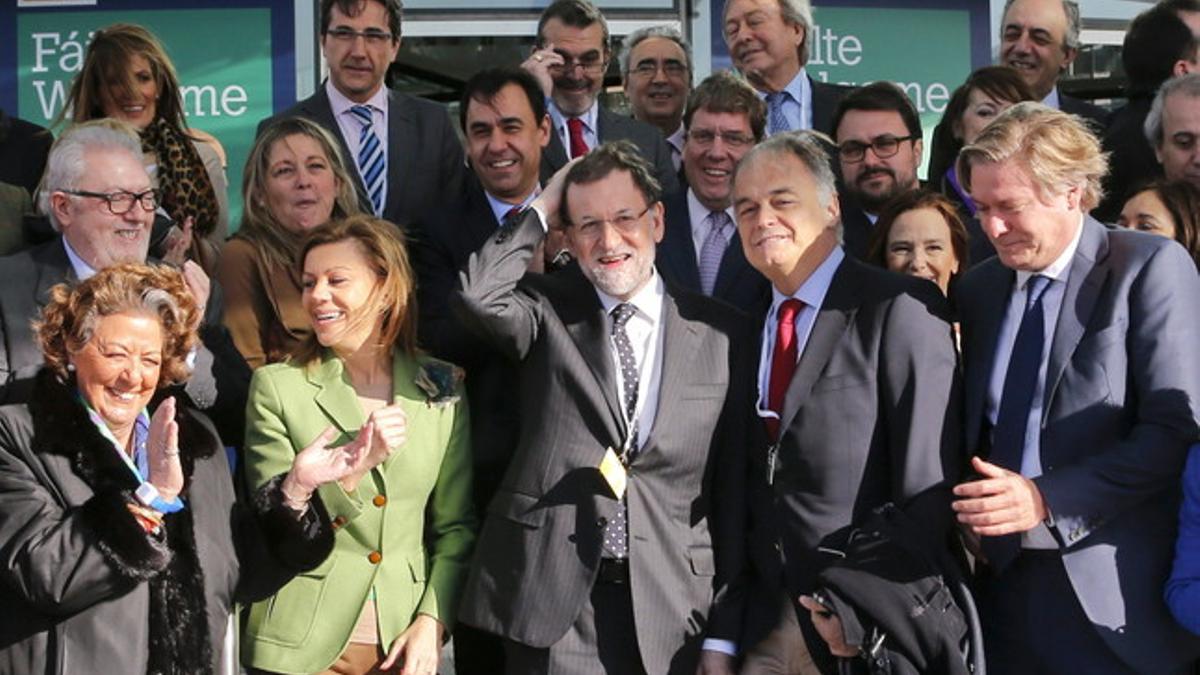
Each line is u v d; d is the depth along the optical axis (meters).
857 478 4.29
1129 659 4.14
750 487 4.48
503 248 4.47
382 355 4.66
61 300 3.96
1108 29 8.71
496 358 4.86
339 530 4.52
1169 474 4.13
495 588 4.42
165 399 4.09
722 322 4.57
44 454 3.86
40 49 7.92
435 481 4.67
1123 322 4.19
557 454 4.43
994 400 4.27
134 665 3.81
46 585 3.70
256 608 4.51
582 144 6.45
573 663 4.35
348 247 4.61
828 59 8.27
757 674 4.37
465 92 5.48
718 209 5.49
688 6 8.27
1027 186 4.14
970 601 4.12
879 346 4.32
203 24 7.98
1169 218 4.91
